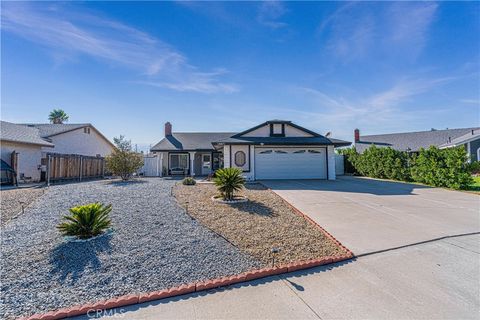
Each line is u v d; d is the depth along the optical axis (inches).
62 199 347.3
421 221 276.7
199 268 161.5
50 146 659.4
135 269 157.2
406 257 182.7
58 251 177.3
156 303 124.8
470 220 281.7
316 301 125.6
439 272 157.9
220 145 702.5
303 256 183.0
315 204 349.4
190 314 115.3
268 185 540.1
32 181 608.7
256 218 269.6
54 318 112.8
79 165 667.4
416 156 655.1
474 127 1080.8
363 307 119.9
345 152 1005.8
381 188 518.3
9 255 171.3
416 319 110.7
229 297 130.3
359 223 267.0
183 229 229.6
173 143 927.7
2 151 531.8
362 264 171.6
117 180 637.3
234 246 198.2
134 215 266.4
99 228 207.0
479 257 181.9
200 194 389.7
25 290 133.4
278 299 127.8
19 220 251.6
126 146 622.2
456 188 511.2
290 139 680.4
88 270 154.3
